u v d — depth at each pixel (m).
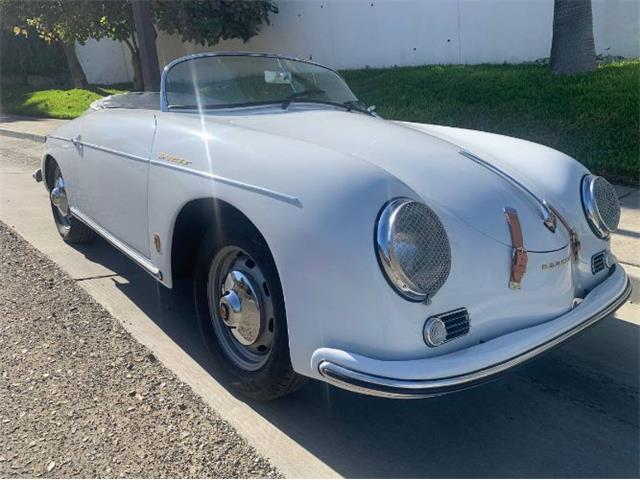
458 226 2.63
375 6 12.69
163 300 4.23
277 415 2.96
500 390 3.23
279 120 3.54
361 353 2.38
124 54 20.28
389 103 9.30
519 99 8.23
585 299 2.99
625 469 2.61
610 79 8.31
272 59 4.24
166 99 3.77
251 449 2.71
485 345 2.49
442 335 2.41
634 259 4.45
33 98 17.72
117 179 3.78
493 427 2.91
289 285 2.51
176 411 2.96
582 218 3.16
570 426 2.92
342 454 2.70
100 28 13.91
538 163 3.36
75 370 3.30
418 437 2.83
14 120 14.95
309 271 2.44
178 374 3.30
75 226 5.05
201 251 3.10
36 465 2.56
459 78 9.95
